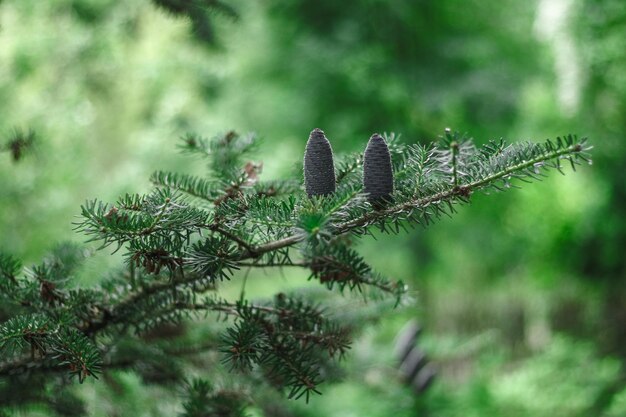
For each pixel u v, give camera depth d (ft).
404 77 29.66
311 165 5.08
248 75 30.78
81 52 21.67
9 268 6.37
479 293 38.91
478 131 30.68
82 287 6.61
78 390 8.46
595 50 23.59
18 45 20.65
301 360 5.80
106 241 5.00
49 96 20.86
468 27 31.37
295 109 30.53
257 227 5.08
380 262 33.06
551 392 24.40
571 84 24.08
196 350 7.68
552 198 31.42
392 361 11.14
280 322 6.08
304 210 4.77
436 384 20.90
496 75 29.71
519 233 32.89
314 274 6.06
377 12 30.53
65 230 19.10
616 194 28.58
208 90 28.58
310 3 30.37
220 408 6.74
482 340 16.58
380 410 14.37
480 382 23.81
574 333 33.88
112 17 21.40
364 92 29.84
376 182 5.03
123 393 8.42
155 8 9.05
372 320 7.91
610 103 25.02
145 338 7.68
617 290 32.12
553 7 23.75
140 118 31.17
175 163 25.45
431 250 31.35
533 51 30.53
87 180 21.11
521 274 35.53
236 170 6.30
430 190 5.09
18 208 18.51
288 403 8.43
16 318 5.40
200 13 9.07
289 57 30.60
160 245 5.12
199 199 6.02
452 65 30.37
